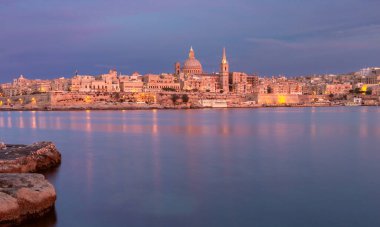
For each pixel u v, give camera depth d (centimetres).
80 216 2953
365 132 10106
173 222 2842
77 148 7131
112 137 9381
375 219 2859
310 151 6444
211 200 3375
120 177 4325
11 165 4141
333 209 3095
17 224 2714
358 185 3859
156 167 4981
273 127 12188
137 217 2938
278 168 4853
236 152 6384
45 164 4750
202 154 6172
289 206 3188
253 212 3047
